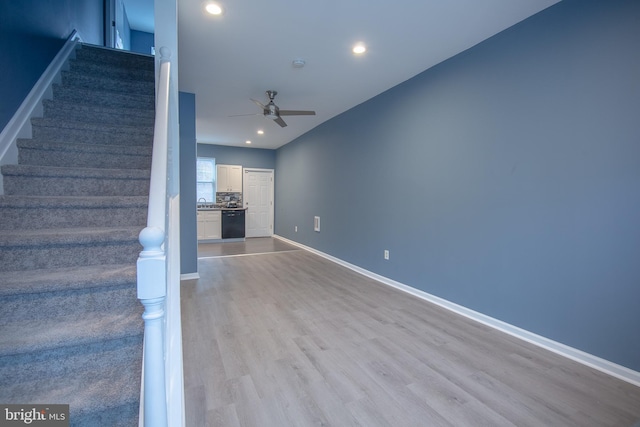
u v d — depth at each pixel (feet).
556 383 6.21
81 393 3.80
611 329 6.50
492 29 8.41
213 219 25.25
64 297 4.76
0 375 3.90
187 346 7.59
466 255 9.64
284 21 8.08
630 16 6.11
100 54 9.76
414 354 7.32
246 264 16.88
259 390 5.92
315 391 5.91
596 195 6.66
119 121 8.61
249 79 11.93
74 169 6.64
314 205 20.22
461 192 9.75
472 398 5.75
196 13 7.72
